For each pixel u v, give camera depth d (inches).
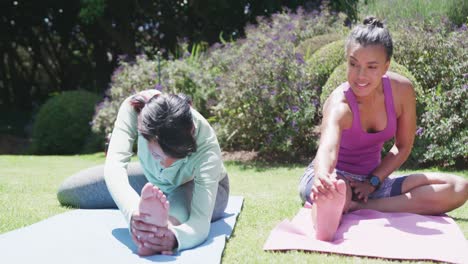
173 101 80.9
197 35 445.4
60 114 351.3
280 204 132.2
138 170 113.8
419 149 206.7
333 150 100.3
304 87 228.5
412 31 242.7
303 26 307.4
